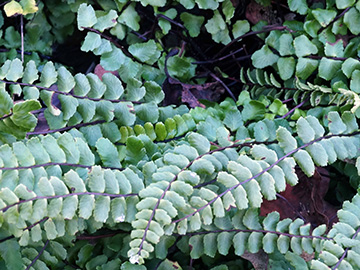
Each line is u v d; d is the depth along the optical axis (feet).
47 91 1.63
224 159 1.59
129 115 1.68
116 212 1.52
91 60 2.08
